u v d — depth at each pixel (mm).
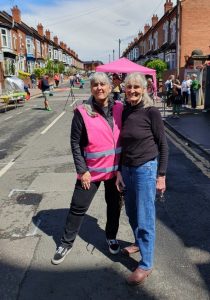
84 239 3992
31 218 4621
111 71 15188
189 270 3314
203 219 4484
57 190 5711
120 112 3289
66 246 3547
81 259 3566
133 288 3078
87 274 3307
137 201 3119
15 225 4422
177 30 21984
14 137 10922
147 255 3150
